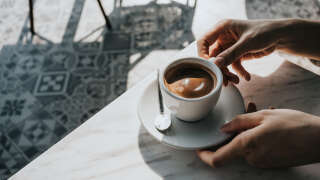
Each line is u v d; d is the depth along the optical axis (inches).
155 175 18.5
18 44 67.3
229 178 18.2
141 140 20.1
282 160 17.5
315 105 21.1
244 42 21.5
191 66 21.2
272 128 17.1
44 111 55.5
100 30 68.5
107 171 18.7
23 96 58.0
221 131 19.1
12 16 73.6
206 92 19.6
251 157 17.8
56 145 19.9
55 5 75.2
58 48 65.8
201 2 71.3
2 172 48.0
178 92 19.7
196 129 19.8
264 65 24.1
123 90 57.2
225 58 21.1
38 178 18.5
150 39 65.3
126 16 70.8
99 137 20.3
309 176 17.9
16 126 53.7
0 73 62.1
